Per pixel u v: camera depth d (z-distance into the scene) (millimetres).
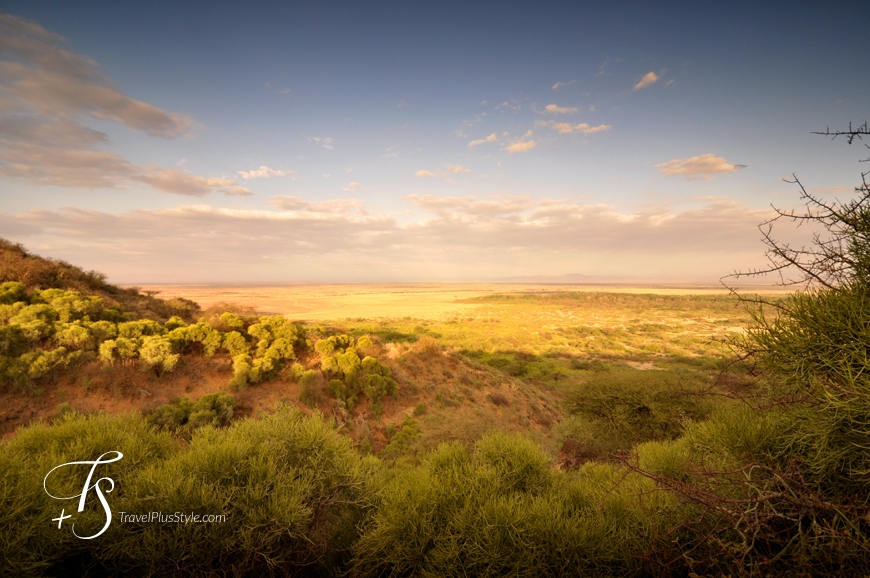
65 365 10430
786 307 2746
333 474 4293
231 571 3293
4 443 4125
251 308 25094
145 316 18078
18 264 16016
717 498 2293
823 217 2578
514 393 21250
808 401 2574
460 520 3496
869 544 2000
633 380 13852
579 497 3855
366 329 56094
